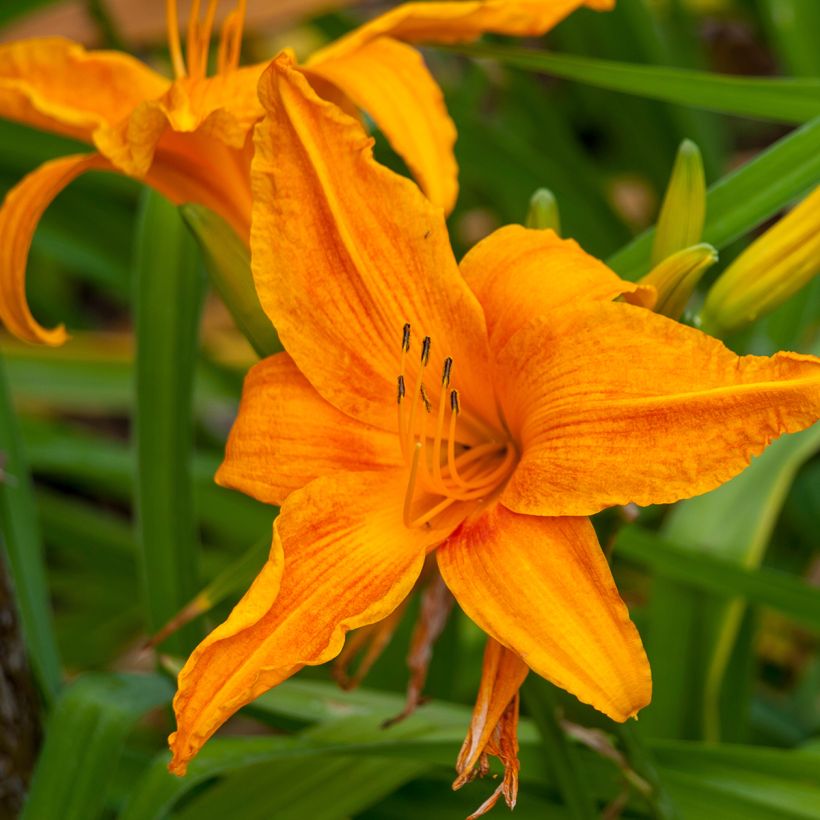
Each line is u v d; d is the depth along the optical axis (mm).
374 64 509
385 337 467
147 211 568
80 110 523
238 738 521
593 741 505
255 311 487
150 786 506
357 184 459
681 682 572
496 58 536
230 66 506
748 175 518
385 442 473
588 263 458
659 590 580
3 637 522
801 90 524
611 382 444
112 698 526
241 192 504
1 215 504
